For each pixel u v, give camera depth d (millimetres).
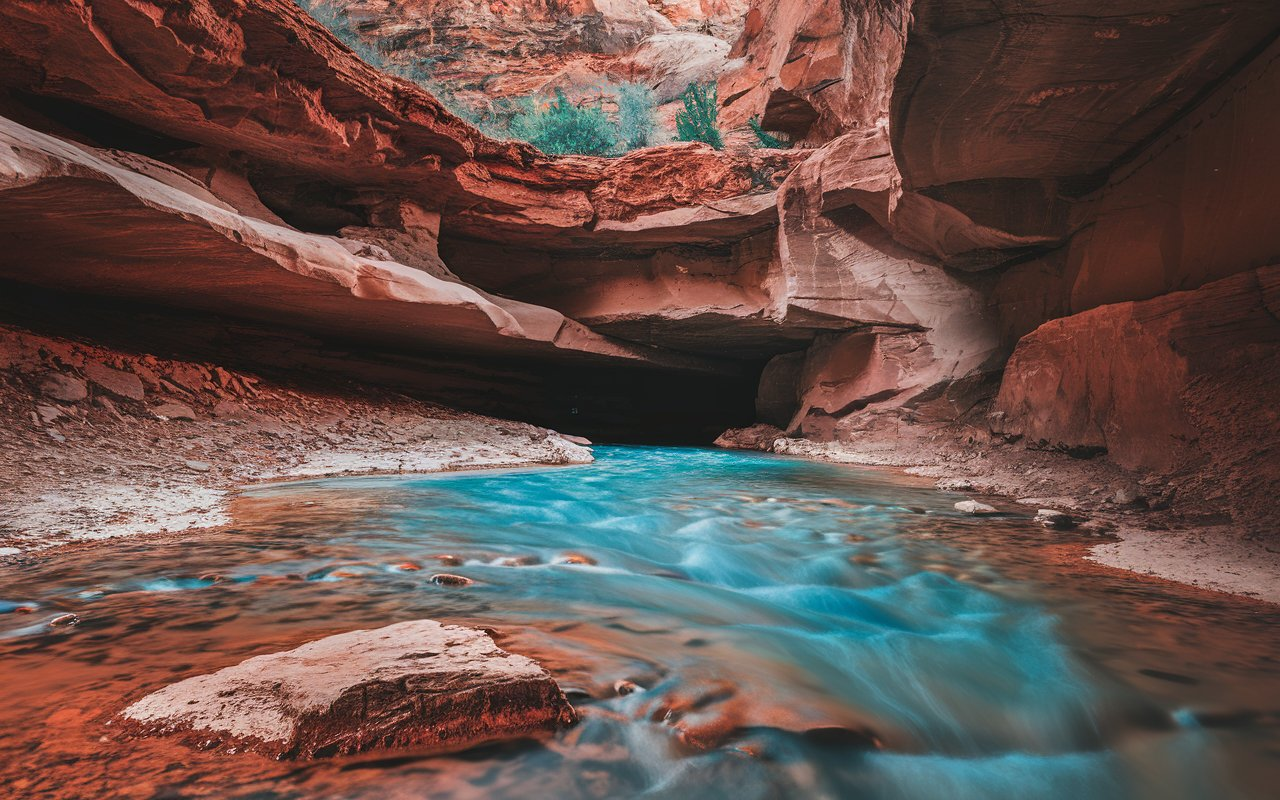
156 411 9000
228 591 3879
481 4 28891
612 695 2740
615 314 16062
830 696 3055
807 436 15734
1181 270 8523
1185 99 8125
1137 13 6559
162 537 5148
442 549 5082
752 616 4148
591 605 3994
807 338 16562
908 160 9570
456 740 2342
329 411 11461
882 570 5184
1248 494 6328
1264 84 7098
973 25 6785
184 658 2883
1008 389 11438
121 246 8266
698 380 21031
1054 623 4059
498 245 16219
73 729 2268
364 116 11430
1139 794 2662
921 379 13766
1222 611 4250
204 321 12289
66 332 9648
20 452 6809
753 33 20234
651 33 29688
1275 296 7020
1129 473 8195
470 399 16906
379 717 2305
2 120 6203
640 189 15422
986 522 6918
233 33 9219
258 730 2248
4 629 3197
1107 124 8641
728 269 16281
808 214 14227
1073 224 10672
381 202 13398
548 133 22375
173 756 2137
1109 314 9016
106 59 8648
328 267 9852
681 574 5090
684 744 2467
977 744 2955
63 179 6379
